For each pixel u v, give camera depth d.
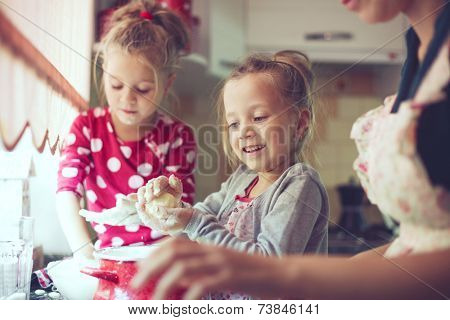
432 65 0.52
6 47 0.65
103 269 0.53
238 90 0.56
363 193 0.56
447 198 0.50
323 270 0.47
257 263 0.46
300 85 0.56
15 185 0.63
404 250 0.50
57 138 0.65
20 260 0.61
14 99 0.66
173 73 0.65
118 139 0.62
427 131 0.51
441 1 0.52
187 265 0.46
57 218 0.63
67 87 0.66
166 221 0.55
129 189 0.62
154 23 0.68
